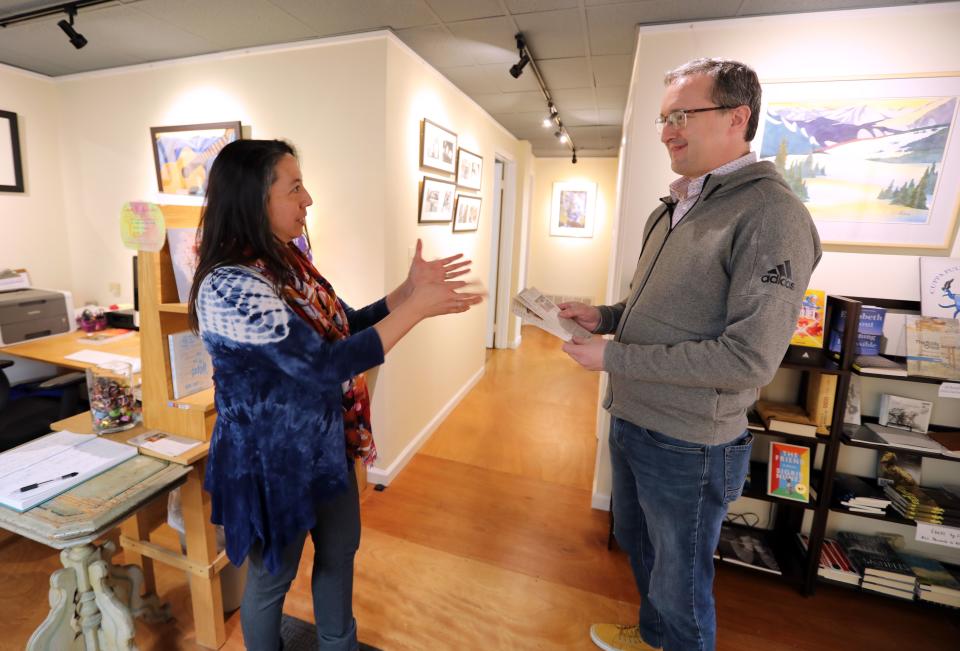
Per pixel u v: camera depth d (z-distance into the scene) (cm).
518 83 303
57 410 219
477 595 186
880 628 177
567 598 186
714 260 108
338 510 126
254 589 119
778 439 205
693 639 122
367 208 237
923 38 173
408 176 256
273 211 107
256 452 107
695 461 114
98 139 302
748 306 99
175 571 193
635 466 126
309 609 177
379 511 239
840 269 191
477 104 356
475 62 265
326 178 243
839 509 183
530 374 477
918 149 178
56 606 125
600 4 189
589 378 469
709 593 123
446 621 173
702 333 111
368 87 228
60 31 232
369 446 137
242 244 104
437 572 198
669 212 130
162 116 279
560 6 194
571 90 316
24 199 300
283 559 117
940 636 175
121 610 128
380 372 253
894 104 178
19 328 251
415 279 122
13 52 262
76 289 332
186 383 151
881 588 182
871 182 183
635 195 211
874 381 196
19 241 299
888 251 186
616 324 149
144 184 295
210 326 100
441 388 349
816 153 187
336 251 246
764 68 189
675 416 114
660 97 204
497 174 529
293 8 202
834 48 181
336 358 99
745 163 113
